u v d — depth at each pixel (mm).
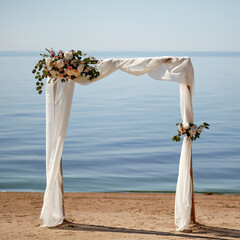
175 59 6055
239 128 17266
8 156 12656
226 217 6801
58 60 6051
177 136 6129
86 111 23109
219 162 11961
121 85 42312
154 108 24172
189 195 6051
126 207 7531
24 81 43969
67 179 10414
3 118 20281
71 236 5648
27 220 6562
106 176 10664
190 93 6168
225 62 116750
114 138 15531
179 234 5781
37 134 16188
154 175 10742
